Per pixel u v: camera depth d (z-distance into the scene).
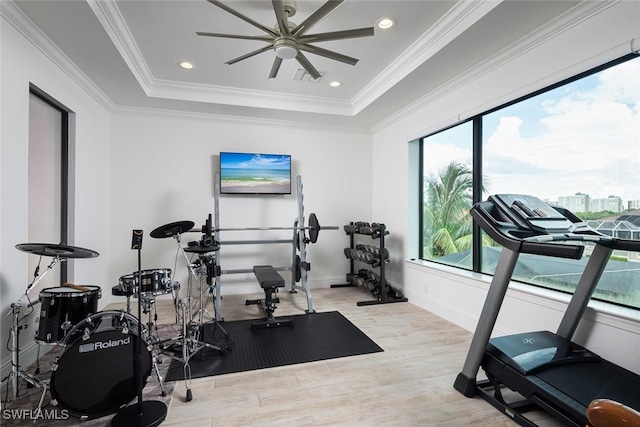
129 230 4.44
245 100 4.33
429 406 2.05
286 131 5.12
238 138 4.90
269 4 2.52
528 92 2.68
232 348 2.91
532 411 1.98
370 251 4.62
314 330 3.38
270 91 4.30
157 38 2.99
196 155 4.71
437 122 3.84
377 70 3.67
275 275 3.77
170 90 4.06
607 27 2.13
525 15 2.34
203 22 2.74
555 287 2.71
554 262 2.72
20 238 2.41
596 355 2.04
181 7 2.54
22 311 2.43
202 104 4.27
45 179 3.04
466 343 3.03
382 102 4.19
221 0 2.45
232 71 3.68
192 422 1.89
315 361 2.68
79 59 3.02
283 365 2.60
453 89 3.57
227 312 4.02
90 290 2.08
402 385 2.30
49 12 2.33
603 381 1.81
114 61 3.07
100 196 4.02
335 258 5.39
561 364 1.96
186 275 4.61
